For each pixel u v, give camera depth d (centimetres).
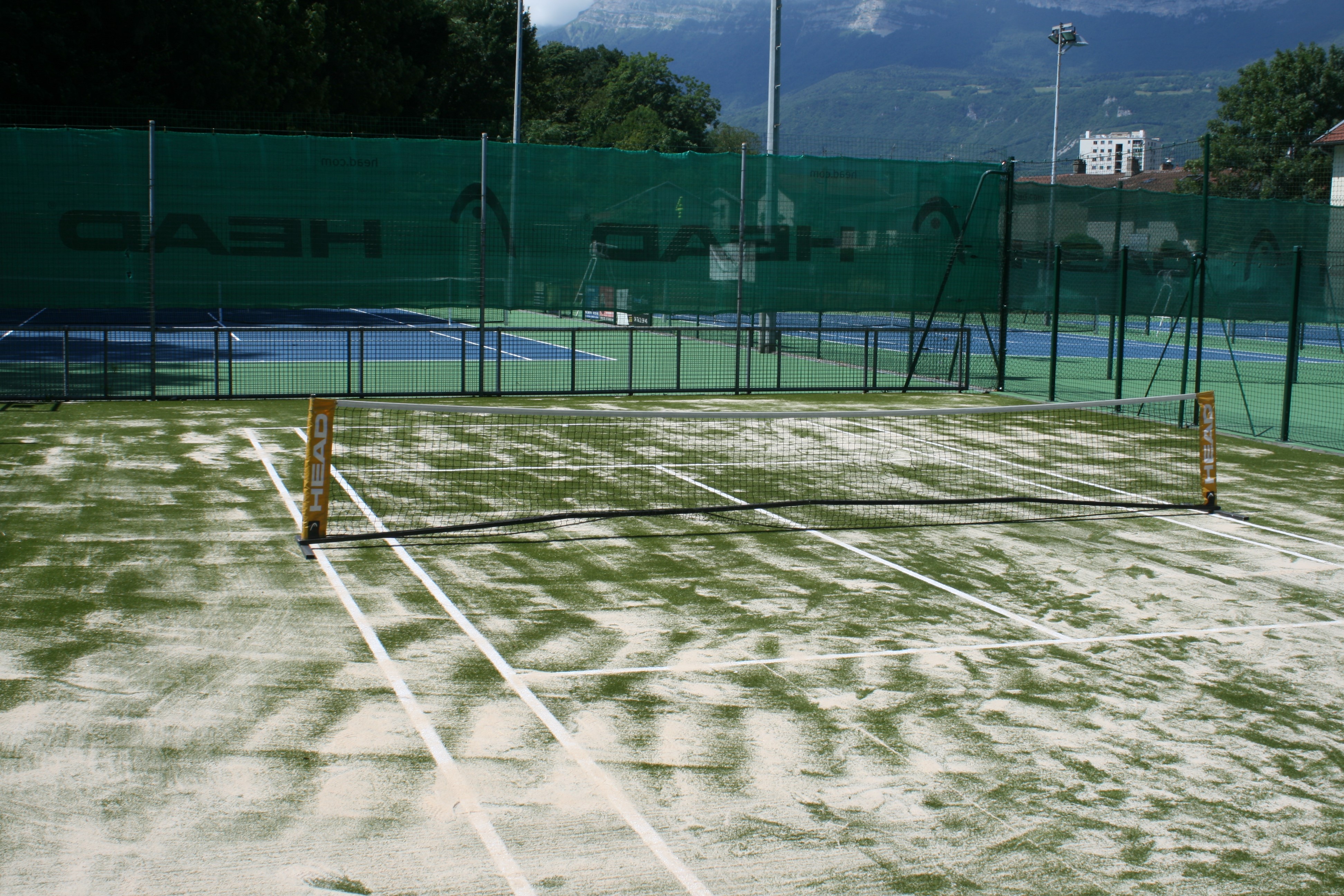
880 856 463
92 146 1717
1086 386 2295
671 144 9688
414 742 558
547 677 651
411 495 1134
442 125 4725
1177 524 1095
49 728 564
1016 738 584
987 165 2128
